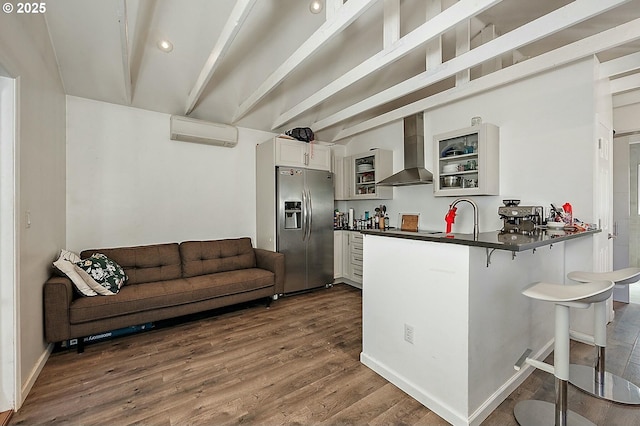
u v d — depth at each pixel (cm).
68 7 234
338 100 429
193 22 272
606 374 211
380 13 284
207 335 284
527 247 150
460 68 251
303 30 298
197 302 307
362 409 179
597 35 228
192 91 335
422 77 285
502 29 320
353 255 476
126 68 262
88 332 249
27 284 198
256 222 449
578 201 270
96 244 329
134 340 272
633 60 257
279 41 306
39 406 180
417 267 191
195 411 177
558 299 145
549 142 287
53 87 262
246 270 377
